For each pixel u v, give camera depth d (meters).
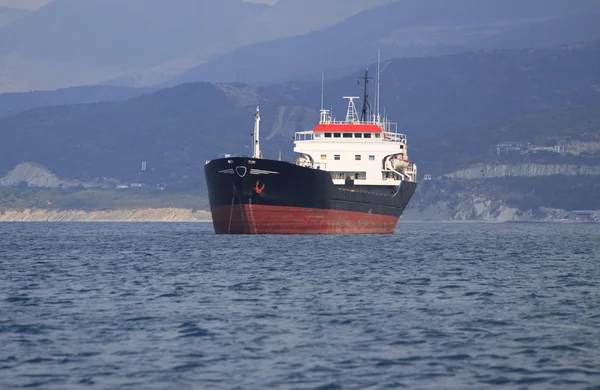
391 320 175.00
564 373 134.00
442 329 165.62
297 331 163.12
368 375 132.62
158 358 142.25
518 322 173.75
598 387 127.06
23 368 136.25
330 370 135.38
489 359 142.12
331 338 157.00
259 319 175.38
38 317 178.25
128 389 125.69
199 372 134.12
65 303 198.38
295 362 139.88
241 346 150.38
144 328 165.75
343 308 190.00
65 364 138.50
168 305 194.38
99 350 147.50
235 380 130.00
